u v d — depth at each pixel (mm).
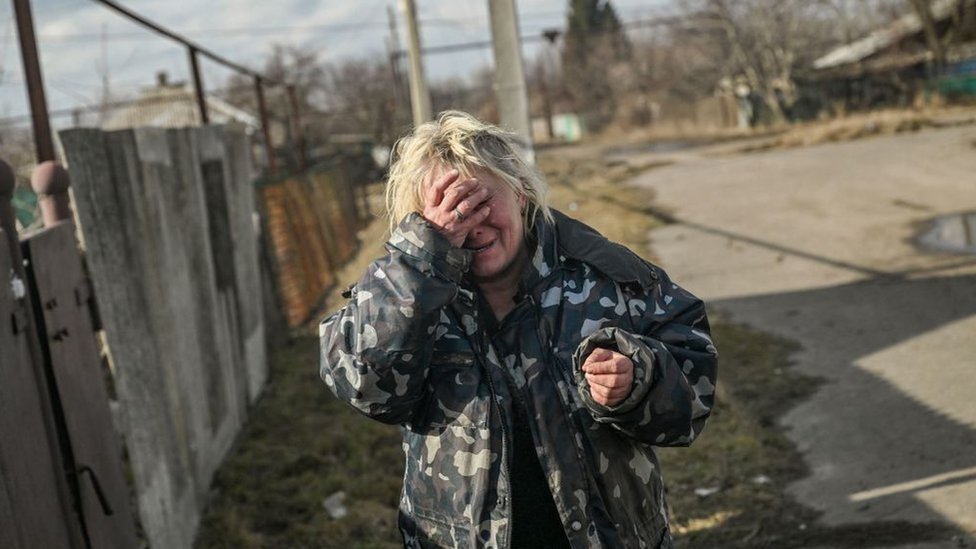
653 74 66000
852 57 47000
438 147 2102
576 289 2127
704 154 29609
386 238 2223
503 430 2057
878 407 5656
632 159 31391
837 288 9047
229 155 8203
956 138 21766
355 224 21375
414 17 11812
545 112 68688
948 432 5074
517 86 9859
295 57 49812
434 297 1966
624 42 72625
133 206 5047
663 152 34531
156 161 5680
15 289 3109
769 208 14852
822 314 8133
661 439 2027
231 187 8086
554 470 2033
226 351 7039
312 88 56156
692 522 4496
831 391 6109
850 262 10125
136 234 5027
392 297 1966
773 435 5441
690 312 2168
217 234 7473
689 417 2012
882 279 9133
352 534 4984
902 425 5305
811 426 5543
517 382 2090
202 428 5938
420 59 11875
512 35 9820
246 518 5418
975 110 30469
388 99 47906
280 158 33500
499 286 2139
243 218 8547
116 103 16109
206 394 6203
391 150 2258
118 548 3898
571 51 73500
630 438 2062
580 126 67250
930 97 36781
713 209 15625
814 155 22766
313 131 44781
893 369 6332
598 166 29047
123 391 4367
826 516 4344
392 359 1973
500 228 2074
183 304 5867
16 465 2855
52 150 4344
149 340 4953
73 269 3949
